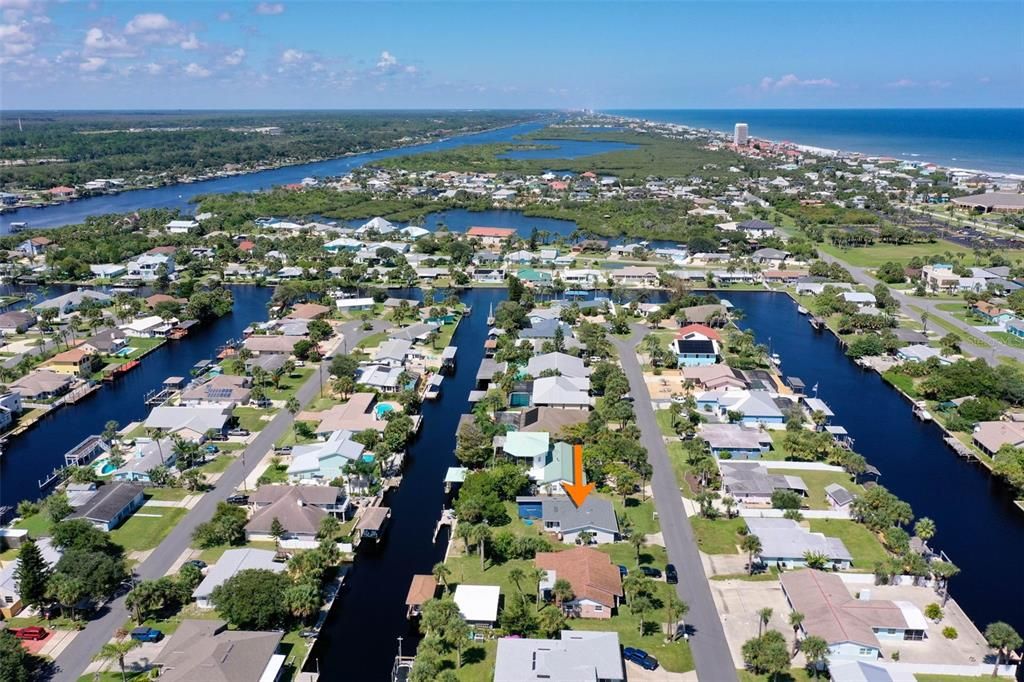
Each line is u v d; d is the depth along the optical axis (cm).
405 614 9775
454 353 19138
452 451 14350
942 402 16450
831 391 17600
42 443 14712
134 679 8306
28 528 11512
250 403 16275
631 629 9269
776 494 12019
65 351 18612
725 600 9831
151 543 11062
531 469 13250
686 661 8694
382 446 13262
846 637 8600
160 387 17525
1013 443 13925
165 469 12756
